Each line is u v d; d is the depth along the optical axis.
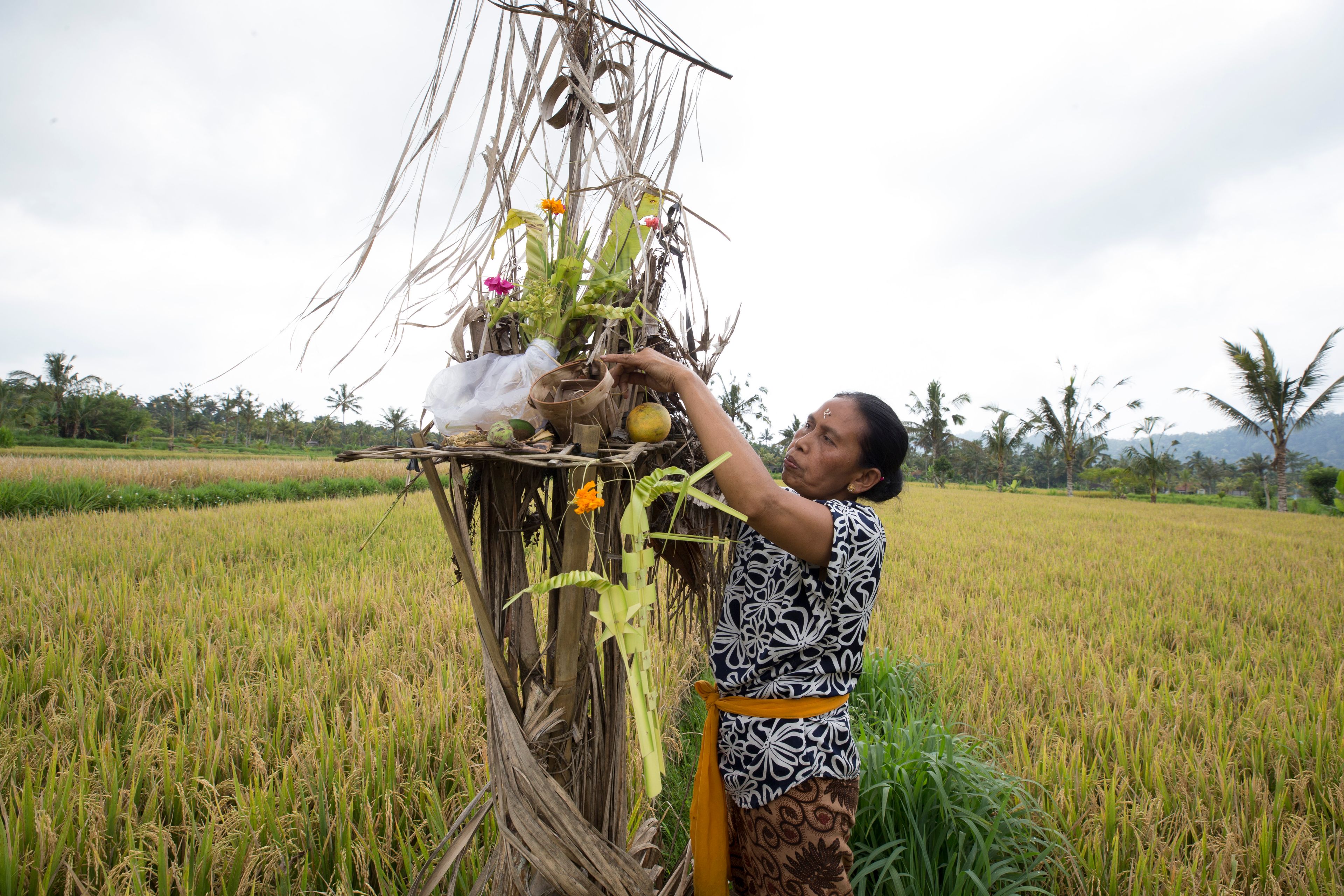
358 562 7.46
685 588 2.02
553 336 1.52
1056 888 2.42
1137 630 5.80
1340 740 3.26
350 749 2.98
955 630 5.49
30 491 13.25
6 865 2.10
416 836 2.54
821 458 1.59
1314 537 14.82
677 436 1.72
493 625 1.56
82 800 2.42
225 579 6.25
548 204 1.50
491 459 1.39
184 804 2.51
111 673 4.07
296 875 2.38
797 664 1.48
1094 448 46.12
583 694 1.63
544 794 1.38
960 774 2.58
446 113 1.49
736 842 1.66
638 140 1.73
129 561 7.17
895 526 14.84
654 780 1.21
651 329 1.66
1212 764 3.10
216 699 3.40
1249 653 5.03
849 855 1.46
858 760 1.54
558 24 1.55
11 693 3.53
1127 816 2.68
